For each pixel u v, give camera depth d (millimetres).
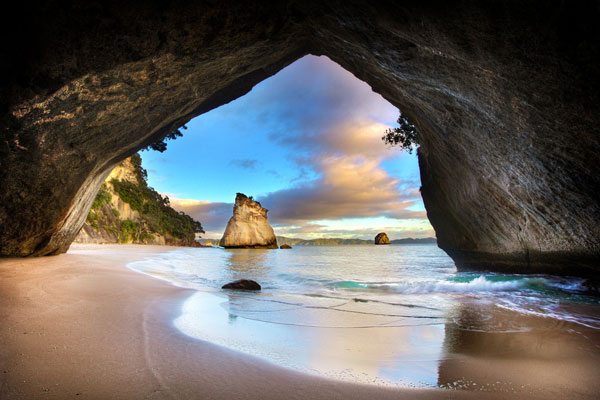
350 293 7113
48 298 4027
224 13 4965
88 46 4723
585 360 2816
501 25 3812
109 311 3762
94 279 6047
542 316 4738
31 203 7246
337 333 3645
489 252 10742
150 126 7719
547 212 7125
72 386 1873
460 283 8656
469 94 5684
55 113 5766
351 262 21141
